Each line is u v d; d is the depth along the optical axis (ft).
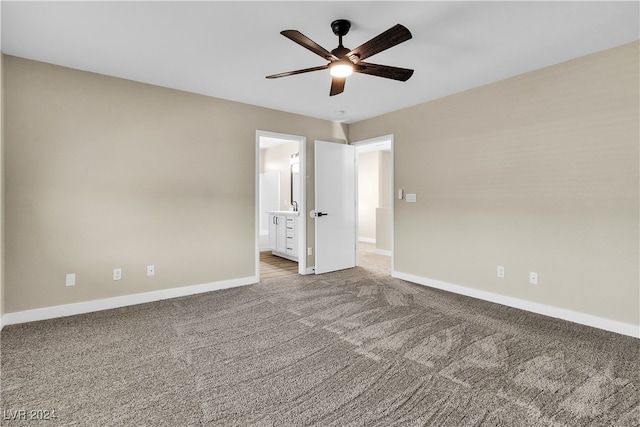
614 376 6.54
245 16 7.16
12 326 8.92
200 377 6.53
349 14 7.11
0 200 8.66
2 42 8.25
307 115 15.31
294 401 5.78
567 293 9.52
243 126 13.34
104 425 5.14
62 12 6.95
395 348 7.79
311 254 15.66
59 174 9.65
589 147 9.01
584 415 5.37
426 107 13.26
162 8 6.84
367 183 27.14
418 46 8.57
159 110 11.35
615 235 8.63
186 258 12.00
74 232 9.91
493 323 9.32
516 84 10.52
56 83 9.59
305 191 15.42
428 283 13.37
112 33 7.86
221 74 10.39
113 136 10.50
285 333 8.66
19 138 9.06
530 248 10.27
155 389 6.11
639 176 8.22
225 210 12.90
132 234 10.88
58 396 5.86
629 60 8.33
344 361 7.19
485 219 11.41
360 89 11.82
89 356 7.34
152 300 11.28
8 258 8.95
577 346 7.86
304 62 9.54
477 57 9.22
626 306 8.50
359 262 18.43
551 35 8.00
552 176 9.74
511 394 5.96
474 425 5.16
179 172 11.78
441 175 12.78
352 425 5.17
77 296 10.00
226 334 8.59
